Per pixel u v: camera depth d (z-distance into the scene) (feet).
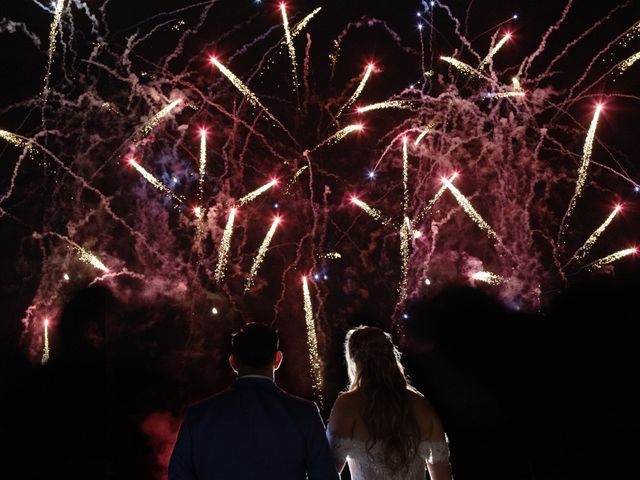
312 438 8.67
